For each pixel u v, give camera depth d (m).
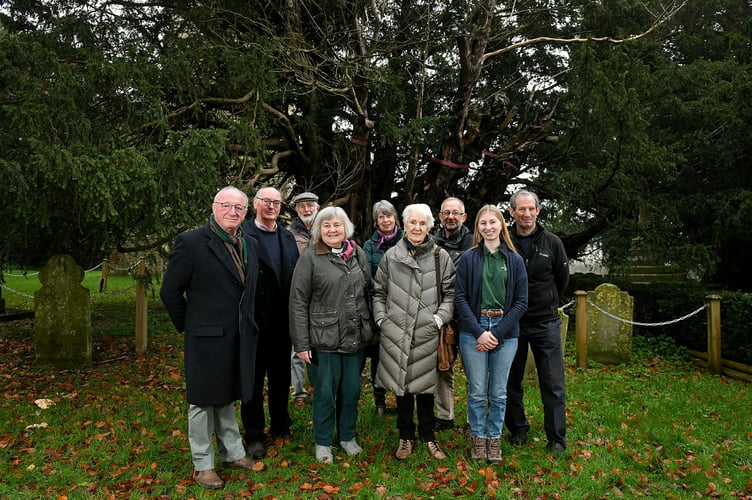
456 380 6.18
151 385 5.99
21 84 5.68
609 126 8.02
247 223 4.17
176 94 7.65
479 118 10.16
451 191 10.60
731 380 6.61
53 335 6.70
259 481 3.55
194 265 3.46
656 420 4.77
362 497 3.37
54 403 5.20
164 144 6.89
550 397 4.02
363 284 3.93
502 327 3.70
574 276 12.23
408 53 10.34
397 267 3.93
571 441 4.28
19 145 5.62
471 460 3.87
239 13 8.48
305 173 10.66
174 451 4.04
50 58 5.89
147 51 7.04
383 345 3.88
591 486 3.52
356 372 3.93
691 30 12.27
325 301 3.79
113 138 6.46
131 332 9.11
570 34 10.72
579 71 8.43
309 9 9.38
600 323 7.38
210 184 6.50
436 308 3.89
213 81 7.91
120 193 5.61
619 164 8.58
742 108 9.16
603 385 6.09
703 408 5.28
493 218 3.79
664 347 8.11
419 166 11.84
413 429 3.96
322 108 10.52
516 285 3.79
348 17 9.56
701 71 9.66
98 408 5.05
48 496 3.35
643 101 9.52
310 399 5.37
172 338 8.75
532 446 4.13
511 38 11.27
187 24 8.51
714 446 4.29
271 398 4.22
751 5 12.20
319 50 8.91
